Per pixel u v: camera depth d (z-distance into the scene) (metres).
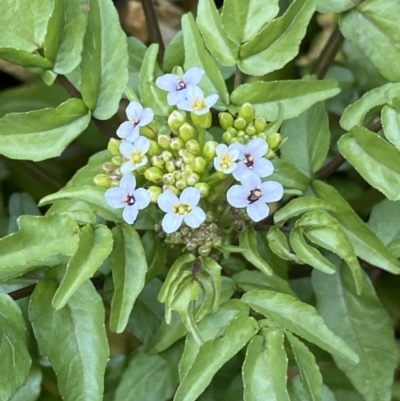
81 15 0.10
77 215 0.09
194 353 0.09
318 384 0.09
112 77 0.10
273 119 0.10
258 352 0.09
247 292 0.09
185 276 0.09
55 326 0.09
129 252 0.09
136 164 0.09
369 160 0.10
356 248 0.10
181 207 0.09
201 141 0.09
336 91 0.10
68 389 0.09
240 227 0.10
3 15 0.10
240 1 0.10
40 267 0.10
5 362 0.09
